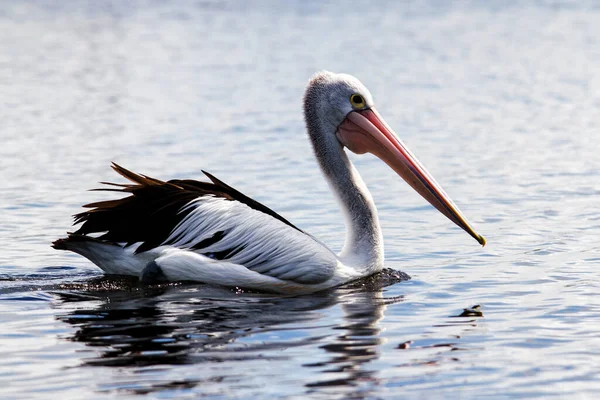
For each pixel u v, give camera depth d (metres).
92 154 23.67
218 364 9.41
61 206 18.08
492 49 47.16
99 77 39.25
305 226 16.50
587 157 22.88
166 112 30.67
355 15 63.56
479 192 19.33
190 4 71.06
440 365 9.46
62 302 11.67
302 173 21.20
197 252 12.42
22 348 9.91
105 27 58.12
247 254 12.40
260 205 12.98
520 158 22.94
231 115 29.84
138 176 12.52
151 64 43.19
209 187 12.95
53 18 62.84
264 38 52.12
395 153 13.45
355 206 13.36
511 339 10.29
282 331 10.53
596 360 9.62
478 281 12.96
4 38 52.66
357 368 9.32
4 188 19.75
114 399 8.52
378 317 11.16
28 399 8.55
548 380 9.08
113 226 12.40
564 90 34.50
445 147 24.58
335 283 12.71
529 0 70.69
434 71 40.09
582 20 58.91
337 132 13.66
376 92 34.66
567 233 15.84
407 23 58.94
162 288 12.31
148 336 10.30
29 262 13.98
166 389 8.74
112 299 11.82
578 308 11.51
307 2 71.44
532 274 13.30
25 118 29.30
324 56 44.72
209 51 47.31
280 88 35.44
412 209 18.06
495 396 8.66
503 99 32.78
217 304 11.68
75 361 9.51
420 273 13.53
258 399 8.52
